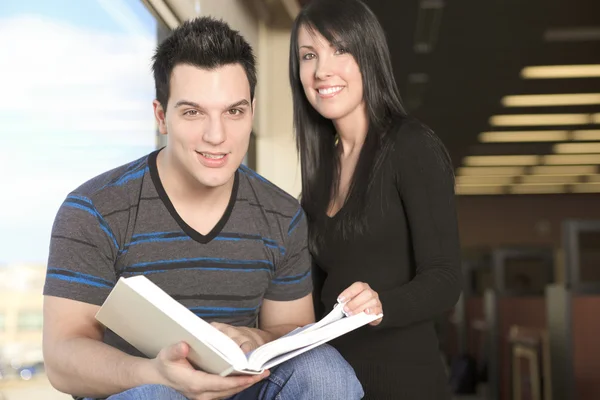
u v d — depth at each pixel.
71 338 1.22
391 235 1.70
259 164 3.53
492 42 6.57
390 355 1.68
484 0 5.52
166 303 1.07
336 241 1.74
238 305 1.39
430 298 1.53
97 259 1.29
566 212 15.08
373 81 1.77
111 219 1.31
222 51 1.23
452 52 6.80
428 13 5.64
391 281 1.70
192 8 2.47
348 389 1.24
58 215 1.31
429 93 8.30
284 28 3.58
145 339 1.13
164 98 1.28
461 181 14.18
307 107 1.89
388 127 1.77
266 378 1.25
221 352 1.03
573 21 6.09
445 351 7.21
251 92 1.30
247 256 1.39
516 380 4.73
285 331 1.43
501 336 5.13
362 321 1.27
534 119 9.63
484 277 7.00
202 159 1.26
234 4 3.06
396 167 1.70
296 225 1.48
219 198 1.37
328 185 1.86
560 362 3.58
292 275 1.49
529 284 5.86
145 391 1.03
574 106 9.01
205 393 1.07
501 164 12.62
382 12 5.61
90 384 1.17
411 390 1.67
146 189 1.34
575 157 12.06
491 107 9.01
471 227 15.24
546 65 7.31
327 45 1.76
